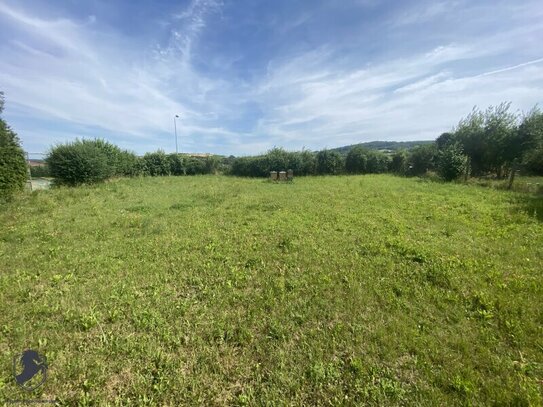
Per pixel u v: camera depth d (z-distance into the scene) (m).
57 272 4.09
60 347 2.54
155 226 6.36
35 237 5.71
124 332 2.73
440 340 2.52
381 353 2.38
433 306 3.05
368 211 7.64
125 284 3.69
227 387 2.12
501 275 3.69
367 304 3.13
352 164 23.27
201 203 9.49
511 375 2.12
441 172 15.25
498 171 15.69
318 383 2.11
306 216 7.20
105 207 8.84
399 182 14.61
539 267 3.94
